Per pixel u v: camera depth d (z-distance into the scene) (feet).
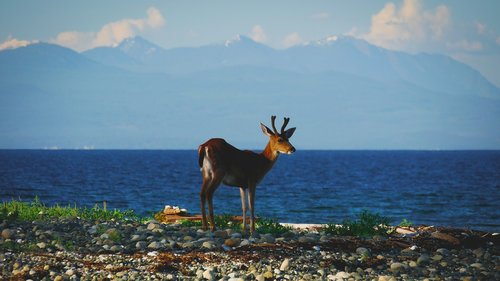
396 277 143.54
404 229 230.48
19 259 151.53
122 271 143.43
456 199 601.21
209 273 140.67
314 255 164.25
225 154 202.08
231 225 228.84
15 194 621.31
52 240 176.24
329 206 528.63
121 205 519.19
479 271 152.56
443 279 142.72
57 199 573.74
